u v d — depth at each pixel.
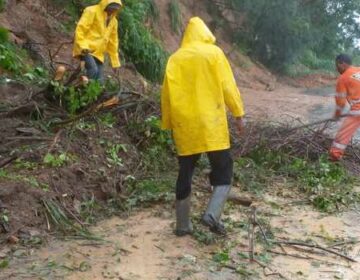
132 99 6.10
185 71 3.85
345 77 6.32
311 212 4.82
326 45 24.77
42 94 5.77
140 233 4.16
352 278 3.63
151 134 5.84
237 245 4.02
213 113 3.83
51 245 3.89
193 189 5.12
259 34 19.92
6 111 5.51
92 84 5.67
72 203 4.45
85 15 6.50
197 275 3.57
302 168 5.86
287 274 3.64
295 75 21.16
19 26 8.86
